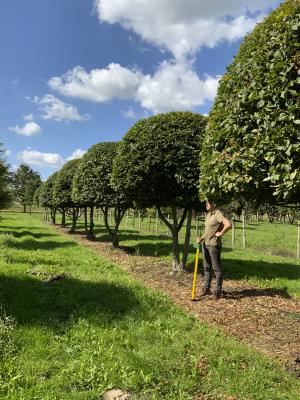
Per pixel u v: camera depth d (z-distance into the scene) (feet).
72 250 47.93
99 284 26.14
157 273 34.96
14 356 14.65
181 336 17.60
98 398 12.43
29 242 54.90
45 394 12.37
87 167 56.49
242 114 15.92
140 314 19.99
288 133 13.44
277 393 12.99
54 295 23.13
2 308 18.70
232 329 19.92
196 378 13.66
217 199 19.11
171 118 33.78
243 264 39.86
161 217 36.24
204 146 19.04
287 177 13.41
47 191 114.32
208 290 27.12
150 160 32.32
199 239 26.35
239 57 17.15
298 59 13.73
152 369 14.11
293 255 51.57
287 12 14.80
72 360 14.78
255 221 138.21
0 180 71.82
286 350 17.26
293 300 26.45
